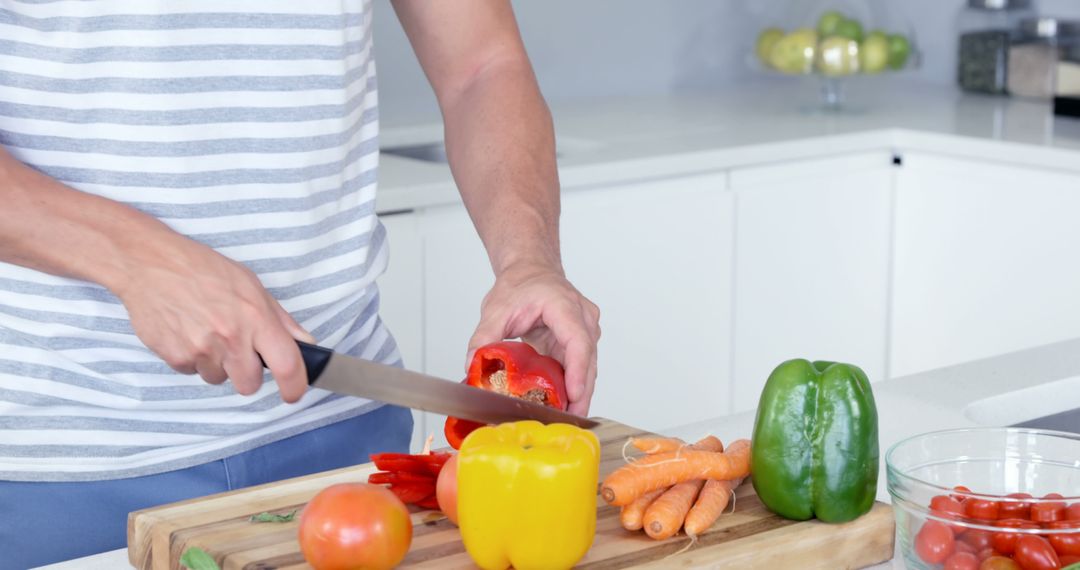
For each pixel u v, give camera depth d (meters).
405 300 2.30
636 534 1.04
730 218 2.71
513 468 0.95
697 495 1.07
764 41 3.27
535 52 3.27
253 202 1.20
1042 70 3.31
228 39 1.16
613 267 2.55
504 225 1.33
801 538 1.03
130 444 1.21
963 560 0.94
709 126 2.96
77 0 1.10
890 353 3.07
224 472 1.25
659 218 2.59
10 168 1.05
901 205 2.98
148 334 1.07
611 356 2.60
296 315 1.26
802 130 2.91
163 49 1.13
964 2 3.58
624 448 1.18
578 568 0.98
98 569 1.06
